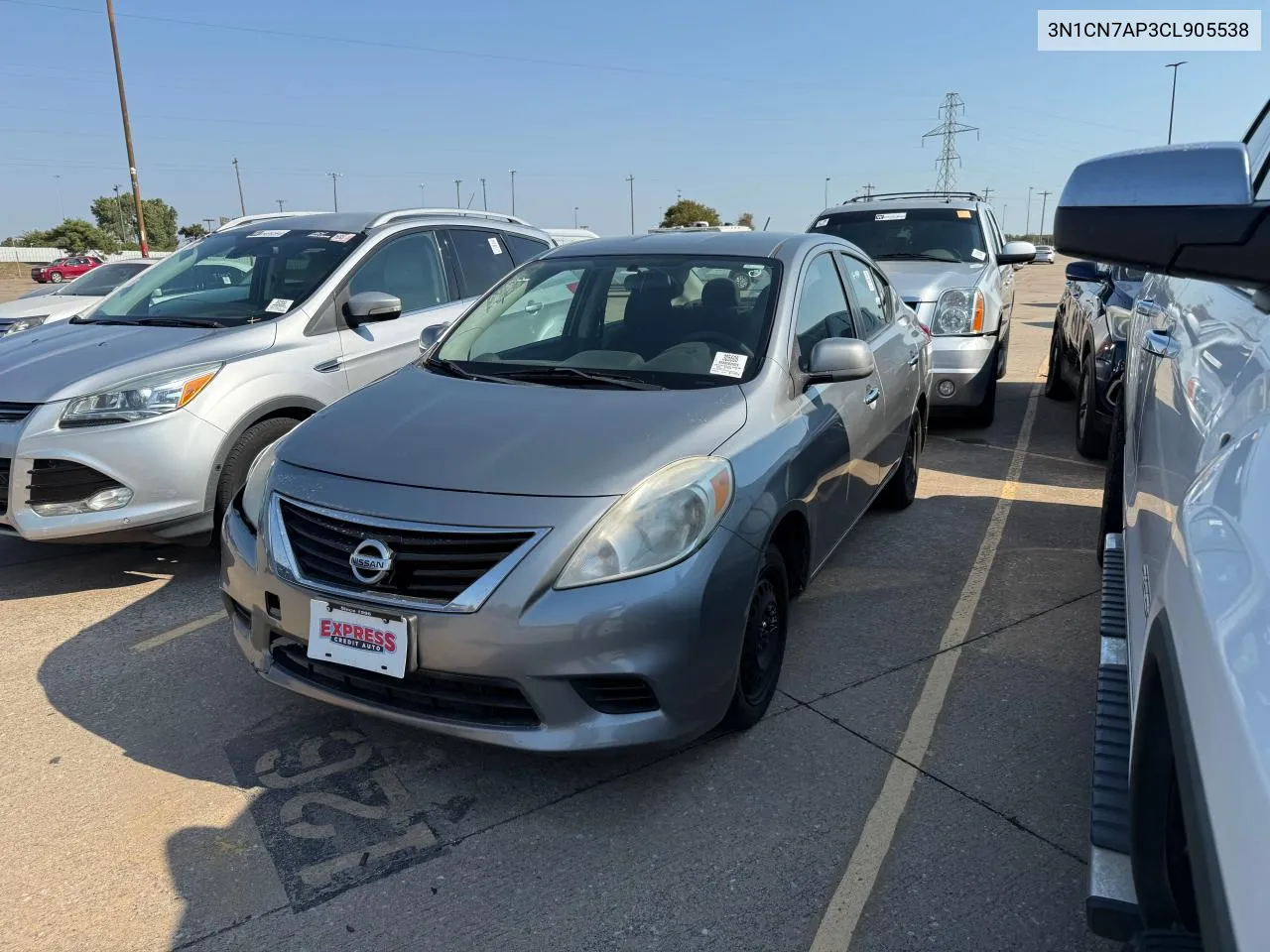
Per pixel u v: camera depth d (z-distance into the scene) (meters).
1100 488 6.01
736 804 2.81
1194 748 1.13
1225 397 1.72
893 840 2.64
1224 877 0.98
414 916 2.39
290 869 2.57
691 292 3.83
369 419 3.22
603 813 2.79
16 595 4.51
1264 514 1.18
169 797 2.90
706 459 2.88
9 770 3.05
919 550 4.89
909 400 5.05
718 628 2.75
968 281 7.30
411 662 2.62
